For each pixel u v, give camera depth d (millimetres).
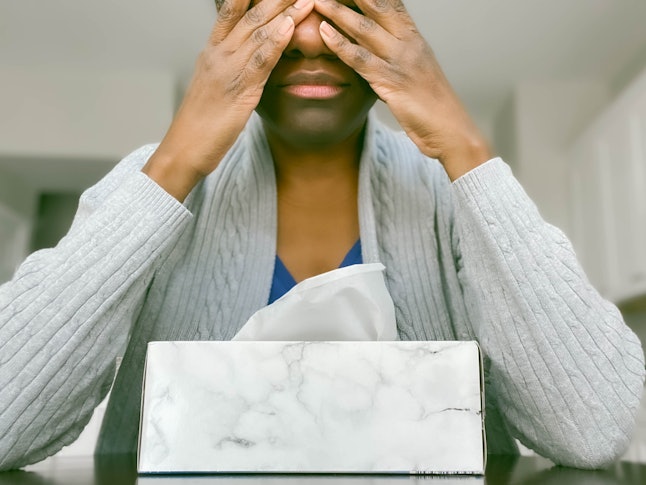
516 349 454
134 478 352
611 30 2629
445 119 480
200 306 540
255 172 555
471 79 3100
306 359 335
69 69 3062
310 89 461
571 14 2518
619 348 450
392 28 475
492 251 461
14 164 3268
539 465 456
